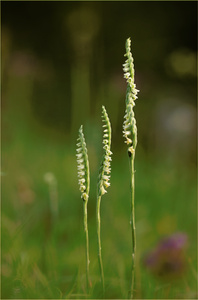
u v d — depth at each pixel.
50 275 0.97
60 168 1.81
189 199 1.62
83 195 0.78
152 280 0.99
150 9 3.71
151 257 1.02
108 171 0.77
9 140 2.16
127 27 3.69
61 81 3.43
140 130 2.74
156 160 2.22
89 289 0.80
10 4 3.68
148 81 3.09
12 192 1.43
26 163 1.88
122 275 0.99
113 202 1.49
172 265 1.00
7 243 1.01
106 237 1.21
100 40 2.66
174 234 1.05
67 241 1.18
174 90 3.25
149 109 2.88
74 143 1.98
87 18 2.04
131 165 0.77
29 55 2.88
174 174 1.94
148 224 1.40
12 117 2.41
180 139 2.55
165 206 1.55
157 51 3.67
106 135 0.76
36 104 3.26
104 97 2.56
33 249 1.09
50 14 3.64
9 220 1.19
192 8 3.64
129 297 0.80
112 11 3.65
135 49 3.70
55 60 3.58
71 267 1.05
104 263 1.03
